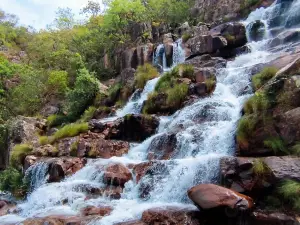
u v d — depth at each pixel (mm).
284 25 20594
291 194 7742
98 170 12328
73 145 15695
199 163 9727
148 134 15203
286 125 9602
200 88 15656
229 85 14992
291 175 8070
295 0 20953
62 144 16578
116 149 14586
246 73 14742
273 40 18641
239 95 13961
